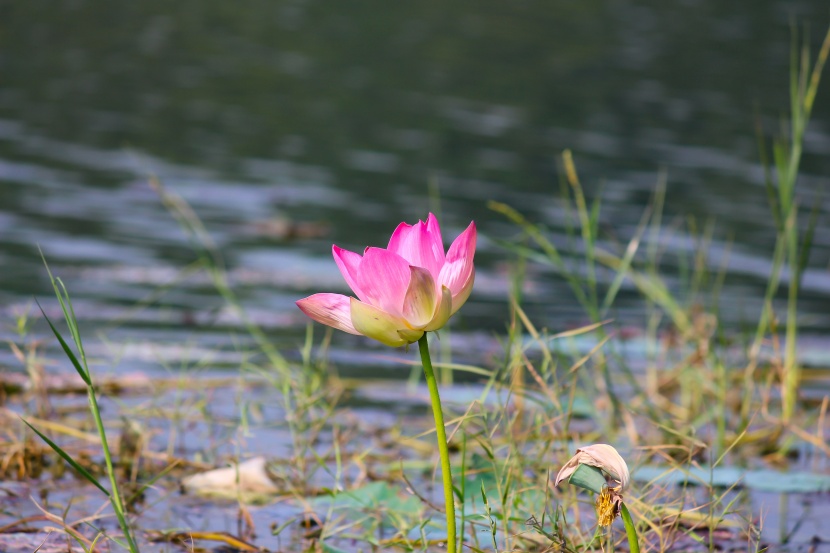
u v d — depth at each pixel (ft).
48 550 13.19
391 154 48.24
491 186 42.93
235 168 44.42
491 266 33.06
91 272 29.94
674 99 63.05
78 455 17.10
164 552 13.47
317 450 18.10
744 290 31.35
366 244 34.12
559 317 27.99
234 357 23.45
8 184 39.78
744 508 15.89
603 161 48.14
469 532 14.24
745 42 84.43
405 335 9.87
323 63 70.44
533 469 15.70
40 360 19.38
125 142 47.98
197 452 17.58
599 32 87.30
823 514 15.67
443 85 65.05
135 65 67.10
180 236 34.42
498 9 98.07
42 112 53.06
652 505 14.20
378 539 14.28
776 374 22.74
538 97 62.39
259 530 14.46
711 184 44.57
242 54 72.43
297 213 37.78
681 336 23.11
